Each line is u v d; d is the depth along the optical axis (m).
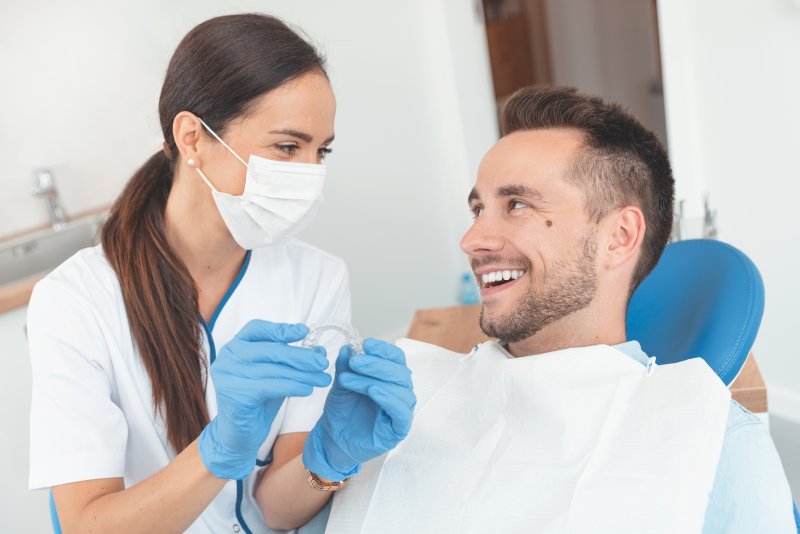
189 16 2.81
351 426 1.08
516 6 4.67
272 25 1.16
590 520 0.95
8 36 2.62
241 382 0.98
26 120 2.70
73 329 1.17
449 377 1.26
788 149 2.46
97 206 2.88
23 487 2.30
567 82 4.82
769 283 2.64
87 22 2.72
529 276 1.14
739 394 1.36
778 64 2.40
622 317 1.19
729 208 2.71
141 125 2.84
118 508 1.05
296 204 1.23
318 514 1.25
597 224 1.13
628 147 1.14
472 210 1.23
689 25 2.63
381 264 3.37
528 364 1.11
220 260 1.31
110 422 1.16
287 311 1.38
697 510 0.91
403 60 3.33
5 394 2.28
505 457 1.08
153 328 1.22
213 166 1.20
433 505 1.09
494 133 3.68
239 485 1.28
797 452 2.38
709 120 2.67
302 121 1.16
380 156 3.30
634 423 1.01
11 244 2.61
